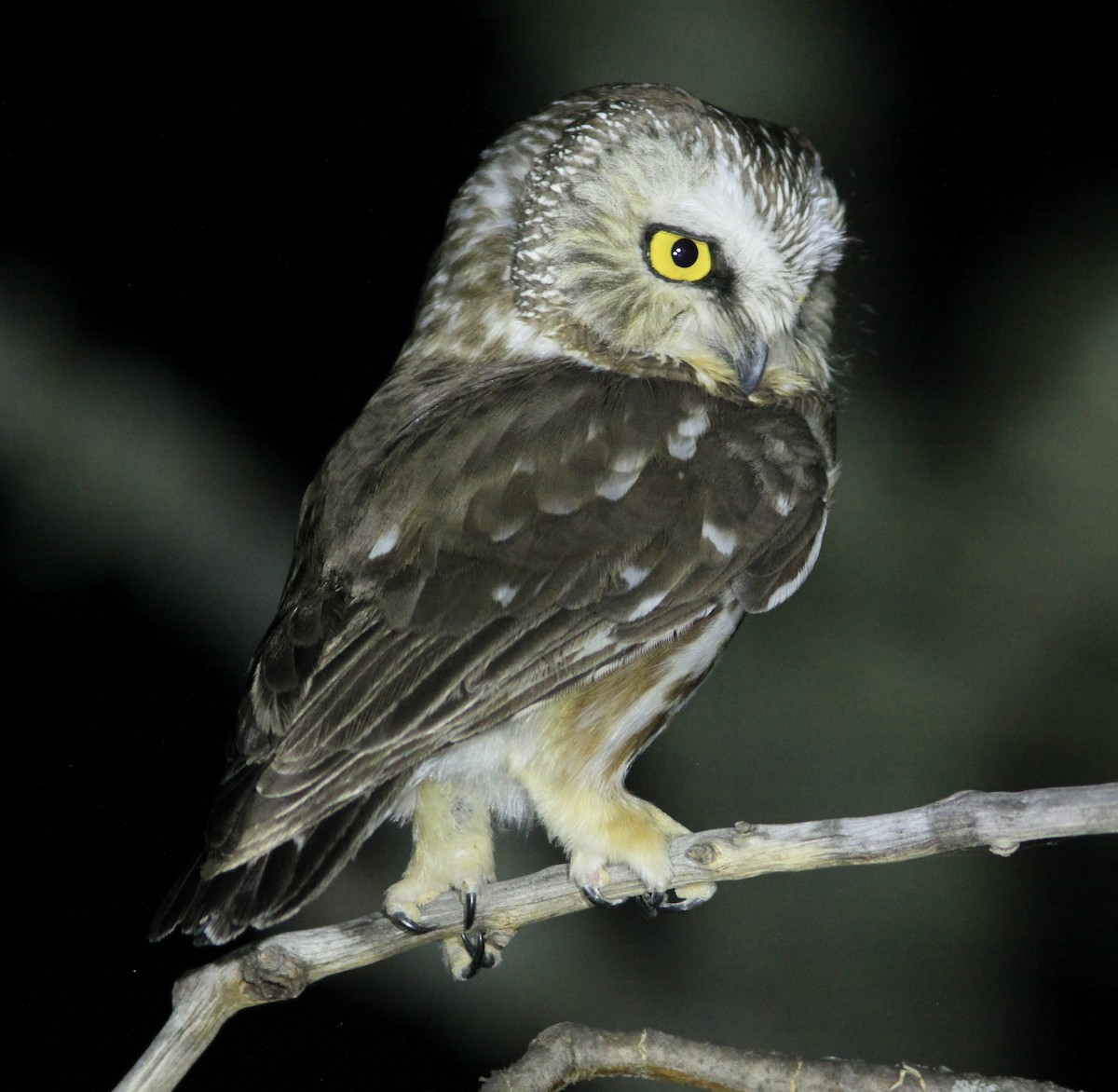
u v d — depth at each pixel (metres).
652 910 8.34
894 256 11.80
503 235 9.38
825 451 9.45
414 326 9.73
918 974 11.09
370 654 7.73
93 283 11.41
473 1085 10.93
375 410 8.98
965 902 11.26
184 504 10.75
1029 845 6.92
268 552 10.81
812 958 11.14
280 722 7.72
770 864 7.37
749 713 11.02
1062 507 10.96
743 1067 7.81
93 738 11.70
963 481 11.11
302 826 7.40
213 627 10.91
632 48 12.46
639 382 8.86
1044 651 10.82
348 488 8.40
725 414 8.85
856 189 12.02
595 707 8.09
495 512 8.05
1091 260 11.63
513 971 11.09
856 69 12.13
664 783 10.98
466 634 7.80
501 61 12.98
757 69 12.18
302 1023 11.16
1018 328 11.48
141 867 11.74
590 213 9.18
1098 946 11.12
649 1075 7.86
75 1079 11.25
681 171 9.23
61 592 10.77
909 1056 10.87
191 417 10.97
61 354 10.87
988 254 11.78
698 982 11.03
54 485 10.57
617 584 8.05
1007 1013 10.99
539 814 8.07
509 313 9.31
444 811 8.14
